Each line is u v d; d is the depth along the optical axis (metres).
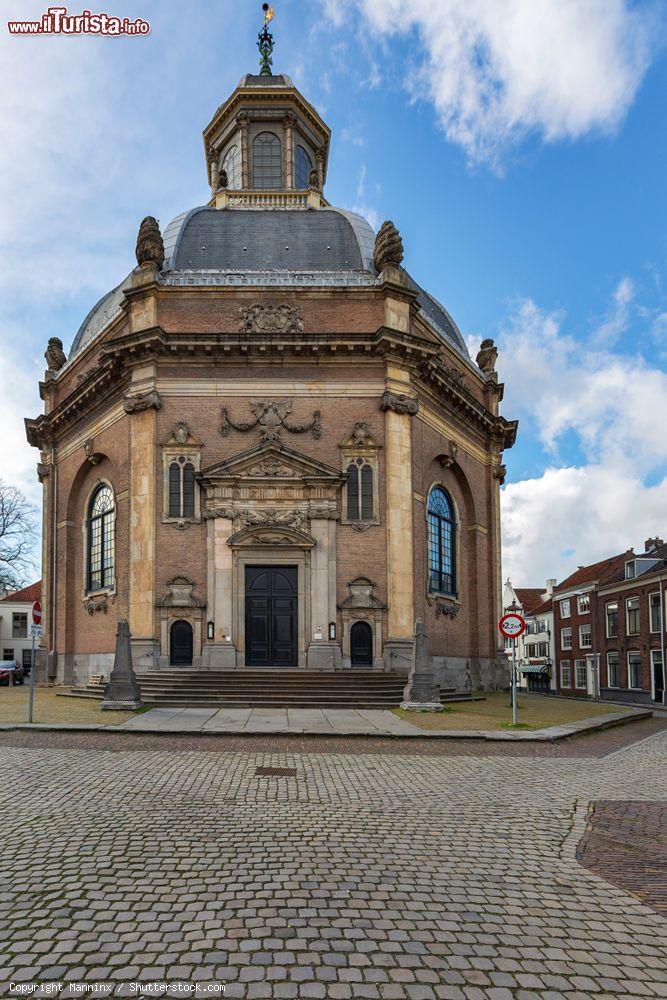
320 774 11.53
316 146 41.88
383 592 25.84
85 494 32.06
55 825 8.24
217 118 41.06
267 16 43.22
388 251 28.50
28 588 74.19
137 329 27.38
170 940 5.18
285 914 5.66
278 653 25.53
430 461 29.70
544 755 14.45
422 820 8.75
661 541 59.50
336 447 26.70
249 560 25.69
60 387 35.66
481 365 38.72
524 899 6.14
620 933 5.49
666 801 10.22
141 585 25.38
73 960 4.87
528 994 4.54
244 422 26.61
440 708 20.23
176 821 8.46
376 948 5.11
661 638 48.59
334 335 26.58
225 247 30.58
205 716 18.23
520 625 18.47
